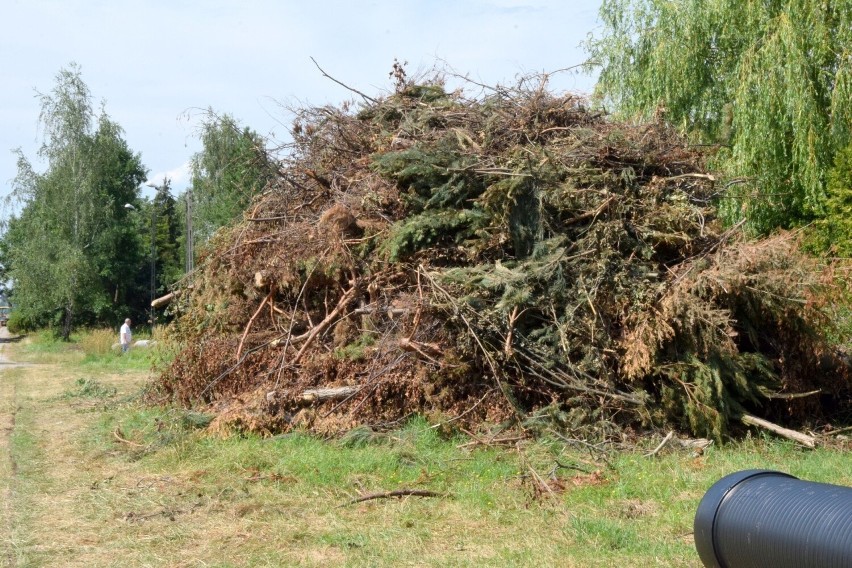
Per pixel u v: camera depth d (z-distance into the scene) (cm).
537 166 935
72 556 550
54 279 4447
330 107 1217
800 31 1591
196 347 1094
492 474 735
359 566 521
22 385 1714
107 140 4531
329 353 970
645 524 596
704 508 428
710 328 843
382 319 976
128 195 5259
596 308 886
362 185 1065
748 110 1600
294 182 1188
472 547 557
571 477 729
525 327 909
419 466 771
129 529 611
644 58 1845
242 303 1114
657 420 859
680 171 980
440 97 1202
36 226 4497
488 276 892
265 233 1148
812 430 908
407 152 992
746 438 865
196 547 569
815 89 1623
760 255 868
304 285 1038
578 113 1095
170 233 6359
